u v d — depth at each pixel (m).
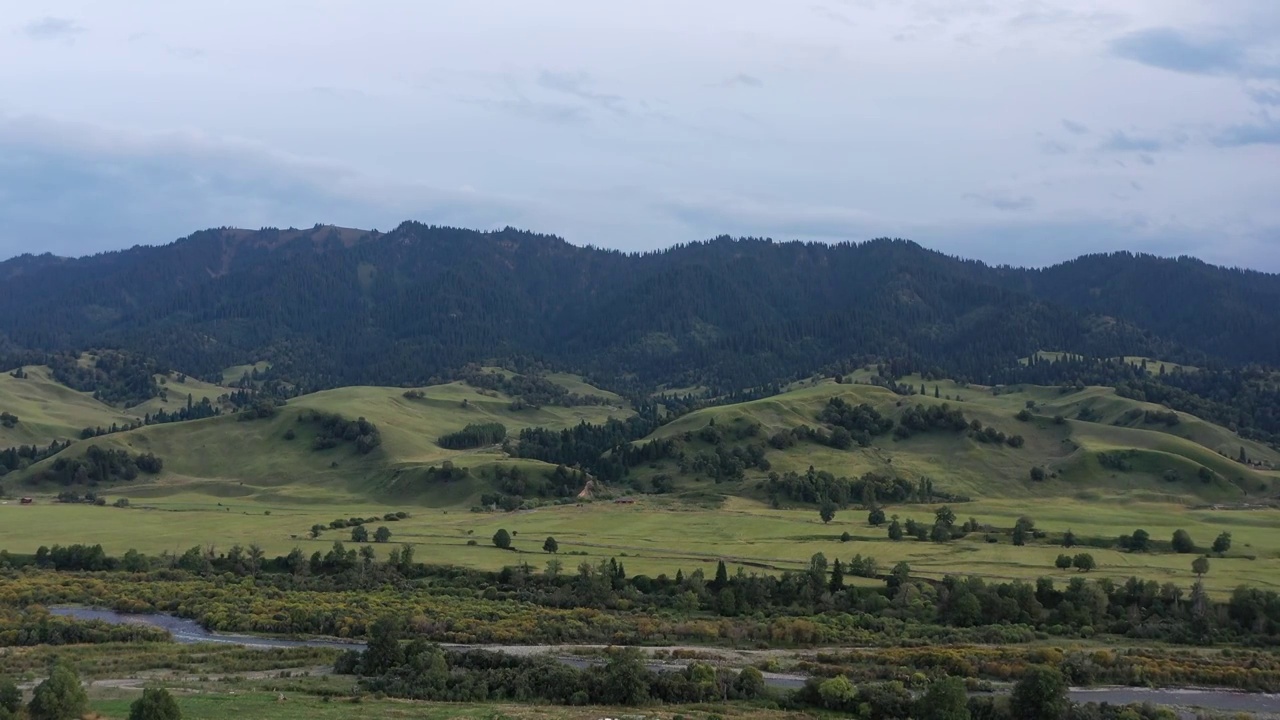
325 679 119.31
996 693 116.62
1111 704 113.94
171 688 113.88
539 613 159.25
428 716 101.38
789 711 109.12
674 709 108.31
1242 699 119.75
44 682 98.25
